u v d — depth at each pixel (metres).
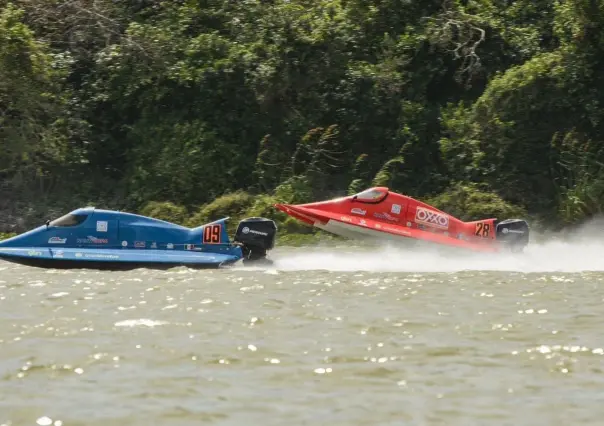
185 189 60.84
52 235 37.44
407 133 63.56
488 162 62.41
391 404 15.78
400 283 31.80
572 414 15.27
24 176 61.41
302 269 38.34
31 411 15.25
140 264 36.97
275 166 61.94
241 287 30.09
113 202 61.03
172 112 64.56
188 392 16.39
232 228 57.22
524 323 22.94
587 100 62.75
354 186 60.72
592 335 21.34
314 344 20.23
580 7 63.00
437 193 61.78
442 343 20.44
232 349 19.61
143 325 22.27
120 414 15.12
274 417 15.05
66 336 20.86
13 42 59.53
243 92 64.38
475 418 15.07
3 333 21.14
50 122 62.12
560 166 61.94
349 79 65.12
